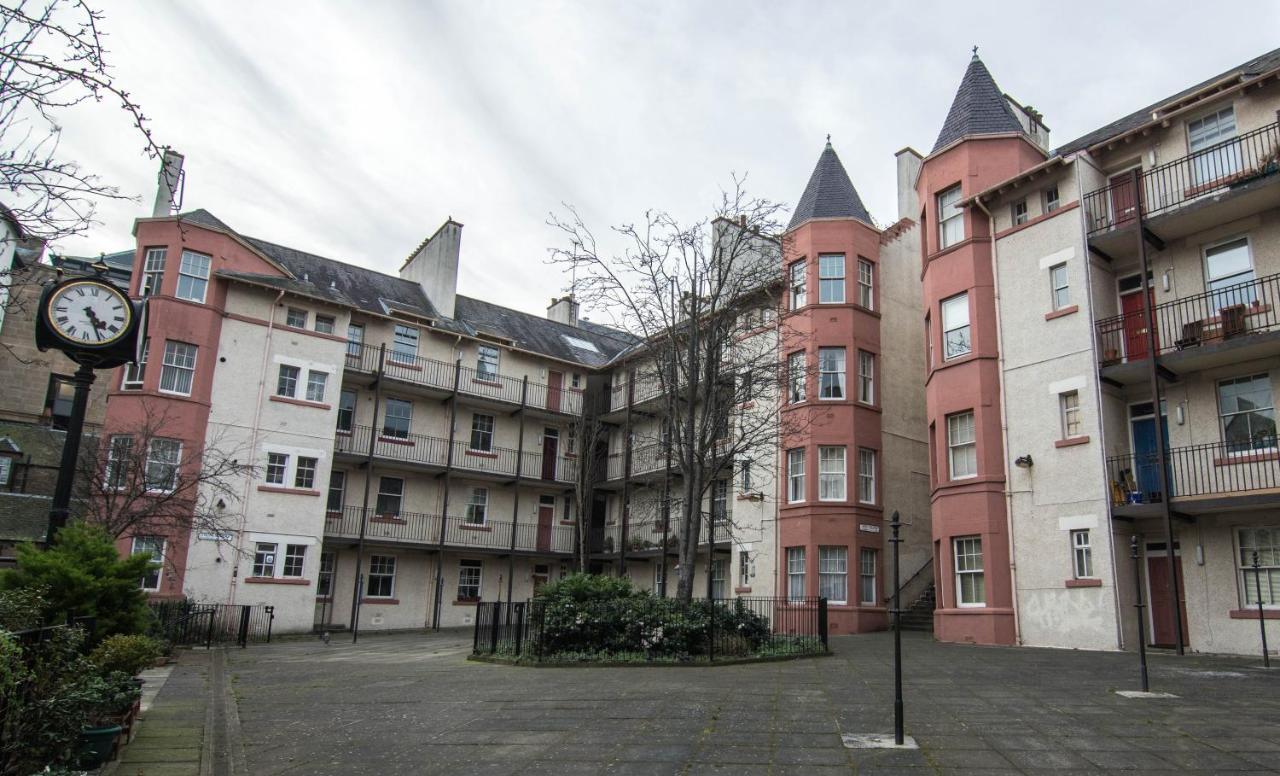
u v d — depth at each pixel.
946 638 20.00
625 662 13.80
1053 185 19.83
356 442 29.95
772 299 21.19
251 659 17.05
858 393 25.09
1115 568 17.05
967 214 21.42
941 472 20.91
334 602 28.89
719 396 19.44
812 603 22.02
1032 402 19.25
